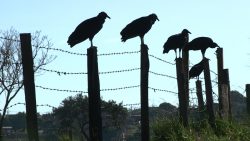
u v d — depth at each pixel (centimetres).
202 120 1325
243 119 1358
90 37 1150
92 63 1011
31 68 915
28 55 913
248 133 1253
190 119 1351
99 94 1014
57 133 1127
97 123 1005
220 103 1545
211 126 1325
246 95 1571
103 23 1158
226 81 1577
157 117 1292
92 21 1140
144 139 1109
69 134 1103
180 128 1216
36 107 918
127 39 1316
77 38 1140
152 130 1238
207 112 1350
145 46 1124
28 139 911
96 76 1011
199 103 1457
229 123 1323
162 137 1217
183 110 1272
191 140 1184
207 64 1373
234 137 1234
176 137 1195
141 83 1119
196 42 1560
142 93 1116
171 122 1246
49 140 1097
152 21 1314
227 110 1534
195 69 1590
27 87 912
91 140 1002
